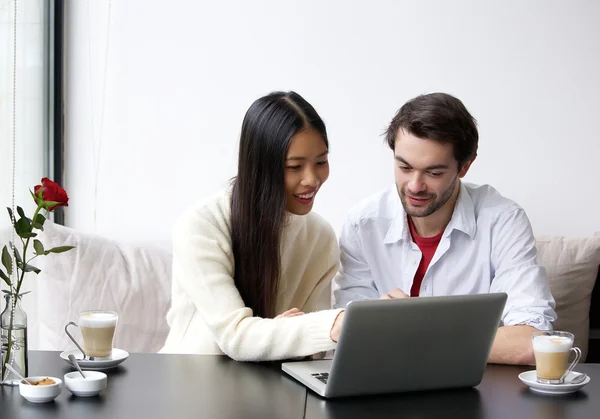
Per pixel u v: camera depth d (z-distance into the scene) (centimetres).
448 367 141
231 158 285
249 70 284
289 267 200
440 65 279
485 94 279
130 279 249
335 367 133
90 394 133
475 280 208
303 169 174
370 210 215
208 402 130
